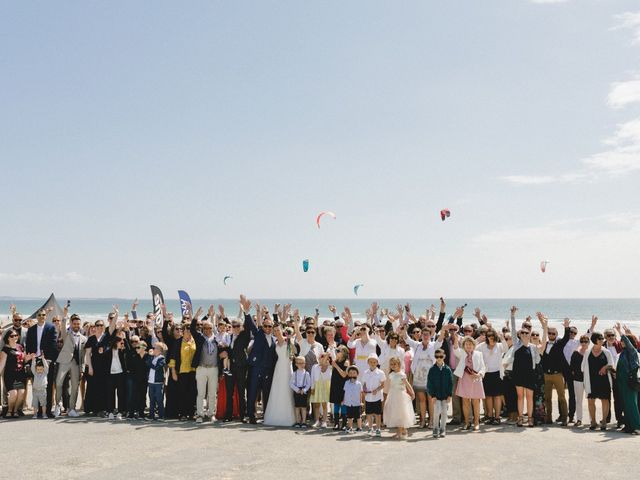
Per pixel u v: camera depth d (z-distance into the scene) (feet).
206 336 37.88
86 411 38.93
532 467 24.93
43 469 24.16
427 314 47.03
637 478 23.15
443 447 29.17
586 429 34.96
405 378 32.30
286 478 22.91
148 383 37.73
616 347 39.83
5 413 37.99
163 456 26.61
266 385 36.96
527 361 36.19
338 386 34.58
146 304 565.53
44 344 38.58
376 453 27.63
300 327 41.70
